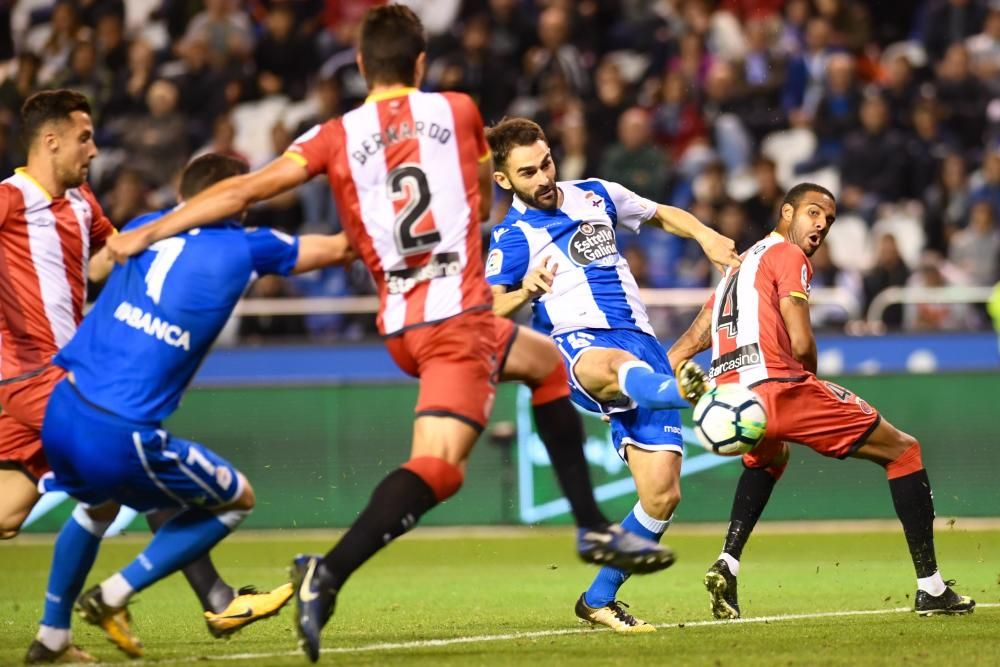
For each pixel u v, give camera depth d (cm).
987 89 5566
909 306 4750
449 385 1586
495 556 3469
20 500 2000
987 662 1619
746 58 5503
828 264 4809
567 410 1728
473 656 1714
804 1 5709
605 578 2067
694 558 3309
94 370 1623
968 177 5422
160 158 5297
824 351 4416
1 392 1973
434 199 1602
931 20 5775
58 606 1722
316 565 1520
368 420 4031
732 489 3941
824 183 5297
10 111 5462
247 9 5881
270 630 2098
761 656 1688
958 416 3994
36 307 1998
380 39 1628
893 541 3569
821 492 3944
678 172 5209
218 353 4466
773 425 2150
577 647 1816
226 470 1681
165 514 1994
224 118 5334
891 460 2170
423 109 1616
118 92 5466
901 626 2022
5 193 1988
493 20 5703
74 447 1614
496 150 2255
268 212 5119
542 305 2266
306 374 4469
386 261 1609
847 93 5391
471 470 4012
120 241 1590
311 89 5603
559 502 3991
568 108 5325
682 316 4734
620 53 5784
